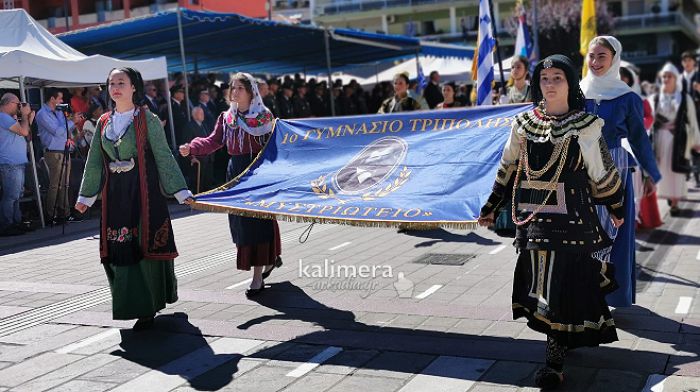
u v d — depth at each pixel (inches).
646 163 209.3
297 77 776.9
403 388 165.6
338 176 214.8
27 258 337.7
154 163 213.2
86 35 603.2
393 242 342.3
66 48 474.0
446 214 185.0
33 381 178.9
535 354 183.6
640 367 172.2
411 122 216.8
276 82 716.7
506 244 328.2
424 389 164.4
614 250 205.5
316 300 243.8
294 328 213.2
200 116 550.9
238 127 250.2
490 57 357.7
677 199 402.0
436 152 204.8
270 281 273.6
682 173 398.3
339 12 2250.2
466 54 931.3
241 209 211.8
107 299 254.8
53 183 443.2
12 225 413.4
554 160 159.8
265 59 861.2
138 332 214.8
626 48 2160.4
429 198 192.7
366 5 2218.3
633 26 2105.1
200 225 421.7
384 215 193.0
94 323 225.3
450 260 298.7
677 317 211.2
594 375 168.2
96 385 175.0
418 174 201.8
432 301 237.3
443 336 200.7
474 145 199.8
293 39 729.6
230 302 245.0
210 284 271.3
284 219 206.1
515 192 167.2
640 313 216.4
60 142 444.1
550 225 159.6
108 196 211.0
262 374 178.2
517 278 169.6
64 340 210.4
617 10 2133.4
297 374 177.5
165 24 581.3
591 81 213.3
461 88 898.7
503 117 202.2
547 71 161.8
